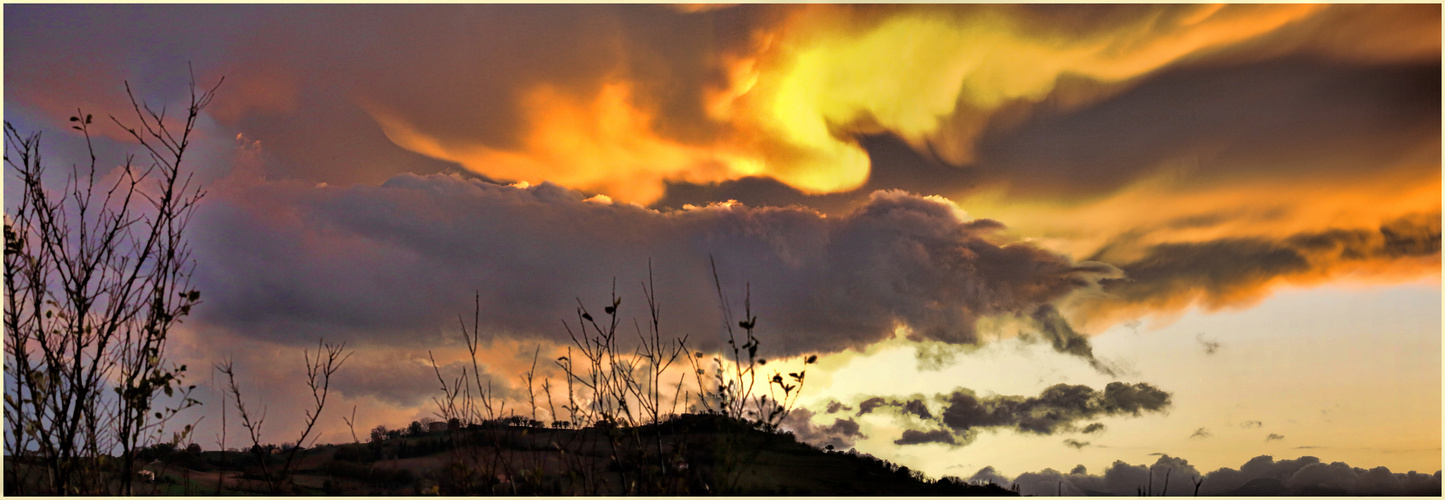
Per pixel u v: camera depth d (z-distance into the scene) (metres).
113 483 5.16
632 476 5.15
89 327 5.11
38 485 4.87
